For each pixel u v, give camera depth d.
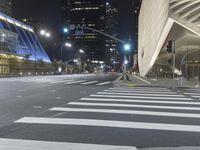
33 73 98.06
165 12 37.44
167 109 12.62
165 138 7.72
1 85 29.55
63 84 32.00
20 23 112.94
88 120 9.98
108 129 8.69
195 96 18.45
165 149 6.72
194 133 8.31
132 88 25.92
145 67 84.12
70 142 7.25
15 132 8.23
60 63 130.12
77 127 8.91
